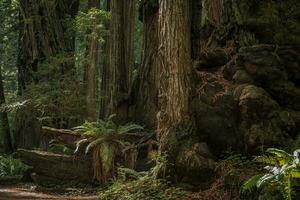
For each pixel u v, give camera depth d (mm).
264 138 9828
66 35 22078
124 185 11148
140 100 16766
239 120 10320
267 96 10172
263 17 11703
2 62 26672
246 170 9531
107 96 18062
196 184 10234
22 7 21422
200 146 10445
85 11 22922
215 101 10703
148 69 16578
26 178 16109
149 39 16766
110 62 17844
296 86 10953
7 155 21422
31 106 19734
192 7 13633
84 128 14305
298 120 10125
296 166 7164
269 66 10578
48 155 14188
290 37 11352
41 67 19844
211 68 11852
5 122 22984
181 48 10906
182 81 10891
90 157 14164
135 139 14656
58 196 12680
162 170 10688
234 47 11742
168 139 10820
